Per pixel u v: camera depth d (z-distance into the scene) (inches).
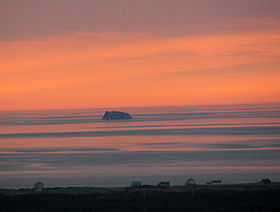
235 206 5885.8
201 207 5880.9
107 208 5915.4
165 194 6648.6
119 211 5772.6
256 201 6107.3
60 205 6082.7
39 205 6092.5
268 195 6402.6
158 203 6131.9
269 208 5748.0
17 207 5974.4
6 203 6176.2
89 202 6250.0
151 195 6604.3
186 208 5846.5
